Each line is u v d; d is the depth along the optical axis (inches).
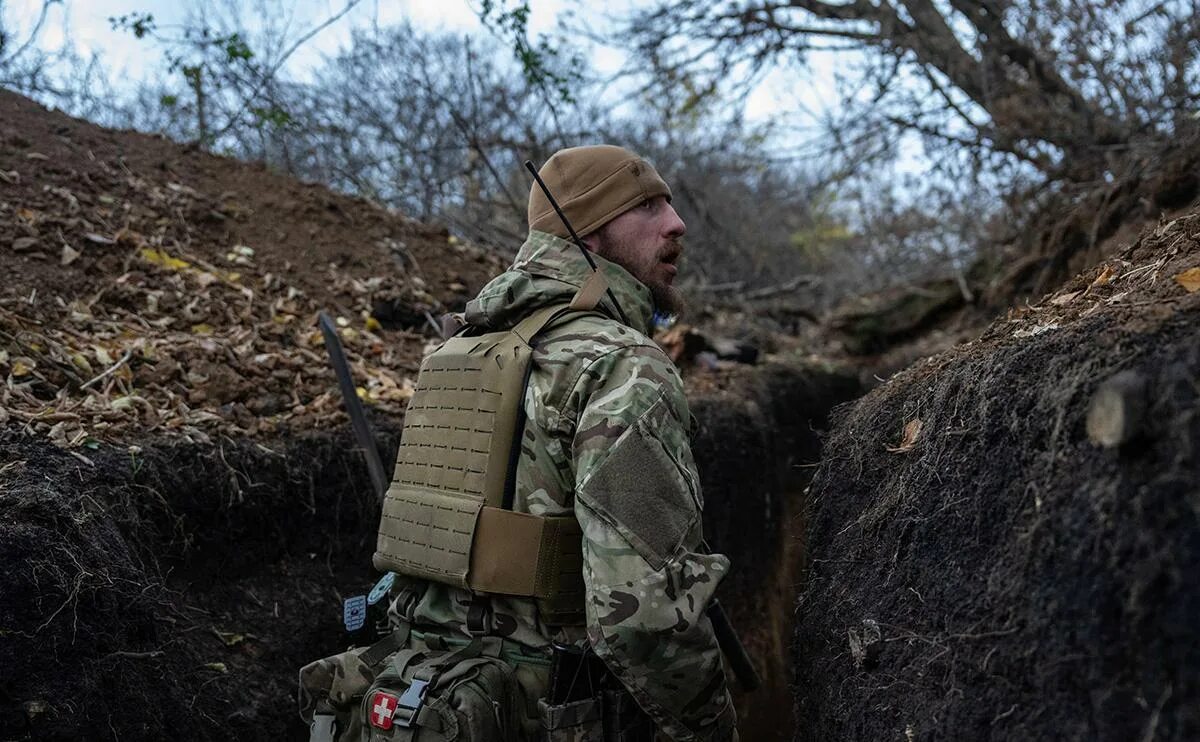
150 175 172.2
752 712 153.4
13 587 73.5
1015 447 55.8
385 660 68.7
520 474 63.9
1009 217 253.1
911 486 66.6
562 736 59.9
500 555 62.6
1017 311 83.7
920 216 286.8
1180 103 197.6
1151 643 41.6
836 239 346.9
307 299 155.8
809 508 84.4
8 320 112.0
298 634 104.2
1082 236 209.3
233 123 225.3
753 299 305.3
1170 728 39.9
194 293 140.8
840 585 72.2
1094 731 43.6
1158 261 70.4
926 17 251.6
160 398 112.7
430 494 67.4
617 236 73.2
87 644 76.8
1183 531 41.1
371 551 116.1
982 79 230.8
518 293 69.2
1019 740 47.8
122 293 132.0
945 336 243.9
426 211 246.4
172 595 94.4
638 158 74.7
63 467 89.7
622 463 59.4
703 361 202.1
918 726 55.9
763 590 168.9
